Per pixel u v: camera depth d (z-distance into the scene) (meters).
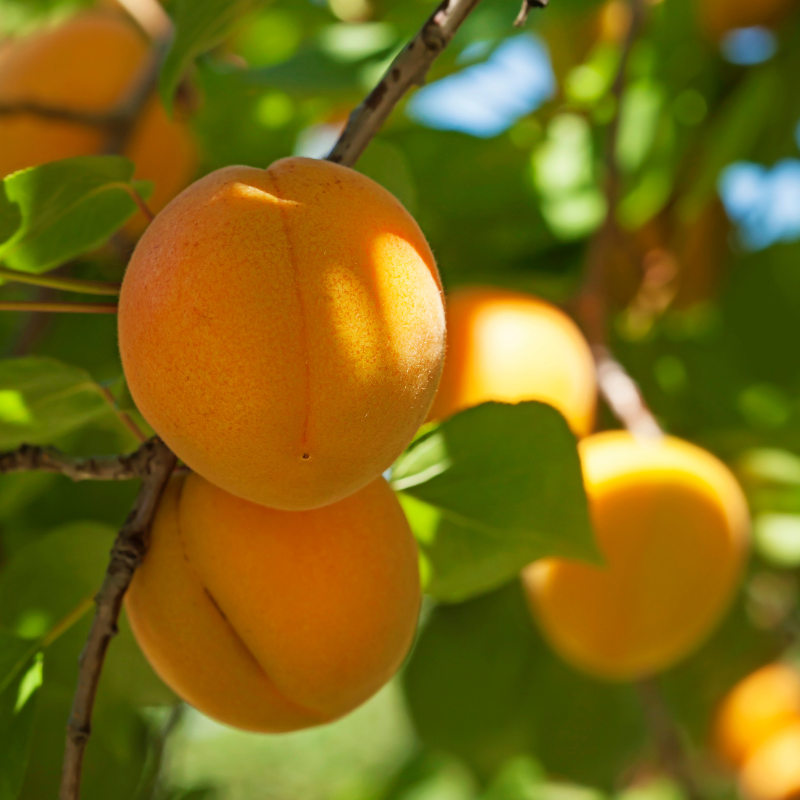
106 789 0.54
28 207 0.44
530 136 0.64
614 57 0.67
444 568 0.49
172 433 0.41
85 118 0.55
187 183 0.60
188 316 0.40
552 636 0.58
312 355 0.40
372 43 0.57
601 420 0.66
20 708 0.45
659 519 0.55
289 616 0.43
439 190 0.65
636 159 0.65
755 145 0.67
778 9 0.64
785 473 0.64
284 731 0.45
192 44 0.48
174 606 0.44
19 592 0.50
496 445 0.48
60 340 0.61
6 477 0.55
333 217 0.41
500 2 0.57
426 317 0.41
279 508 0.42
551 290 0.65
